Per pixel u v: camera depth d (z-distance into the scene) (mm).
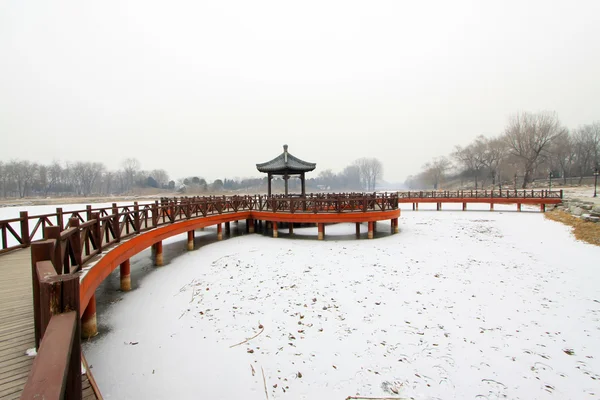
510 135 46094
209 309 6902
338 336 5746
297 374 4711
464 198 27344
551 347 5332
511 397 4180
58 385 1466
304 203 14430
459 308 6863
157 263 10305
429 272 9289
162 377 4641
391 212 14898
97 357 5113
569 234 14703
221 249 12383
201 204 13031
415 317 6457
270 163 18609
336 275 9055
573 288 7969
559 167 52188
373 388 4398
